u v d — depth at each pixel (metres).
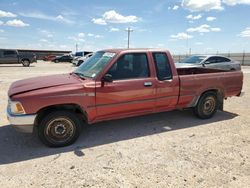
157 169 3.47
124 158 3.81
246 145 4.34
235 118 6.05
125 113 4.78
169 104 5.25
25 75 16.05
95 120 4.52
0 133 4.89
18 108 3.87
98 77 4.39
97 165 3.59
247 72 20.22
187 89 5.38
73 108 4.37
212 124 5.54
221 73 5.89
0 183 3.12
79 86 4.20
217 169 3.48
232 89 6.17
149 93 4.88
